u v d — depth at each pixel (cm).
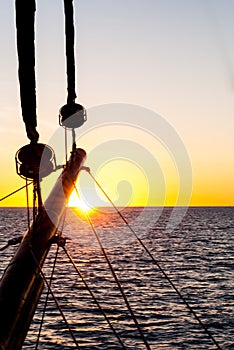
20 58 616
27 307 570
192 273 6234
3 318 516
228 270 6475
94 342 3400
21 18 602
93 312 4150
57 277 5781
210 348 3328
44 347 3316
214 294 4984
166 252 8338
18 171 699
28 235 723
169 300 4684
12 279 590
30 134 676
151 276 5969
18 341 523
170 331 3650
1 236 10081
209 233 12175
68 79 1031
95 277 5825
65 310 4200
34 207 738
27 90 633
